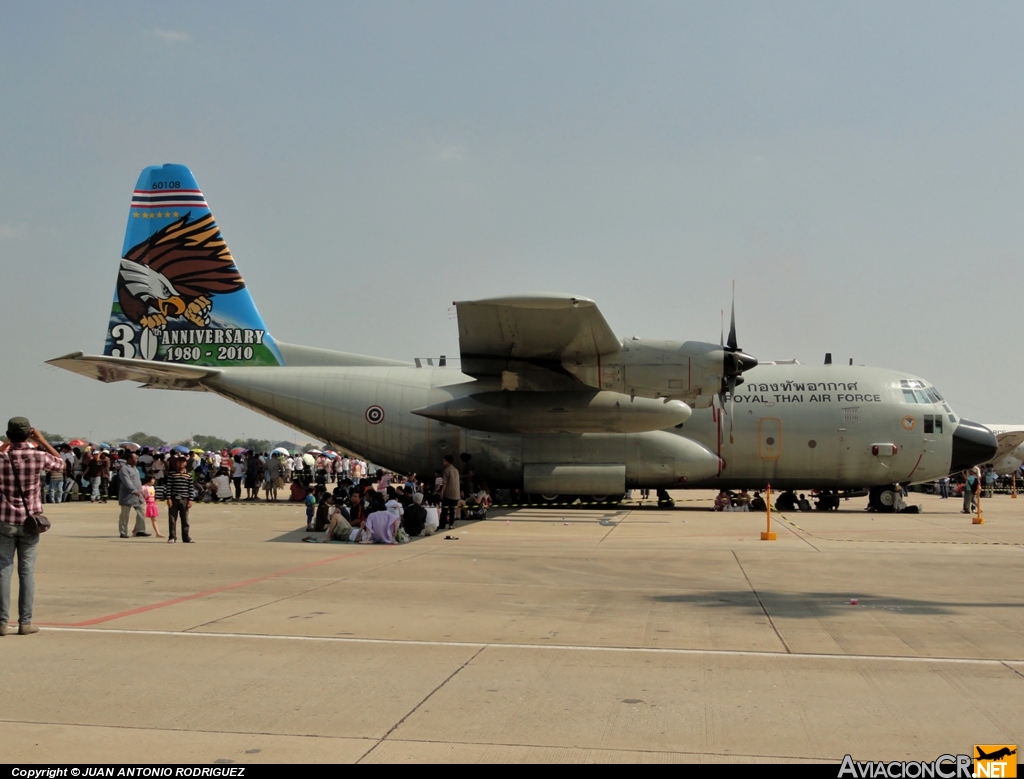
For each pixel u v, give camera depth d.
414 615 9.44
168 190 26.83
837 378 25.58
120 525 17.77
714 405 25.19
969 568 13.27
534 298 18.84
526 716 6.06
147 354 26.62
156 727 5.80
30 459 8.32
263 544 16.59
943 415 25.31
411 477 22.52
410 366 26.69
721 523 21.59
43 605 9.92
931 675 7.09
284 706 6.24
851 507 29.67
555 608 9.89
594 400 23.23
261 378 26.06
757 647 8.03
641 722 5.95
